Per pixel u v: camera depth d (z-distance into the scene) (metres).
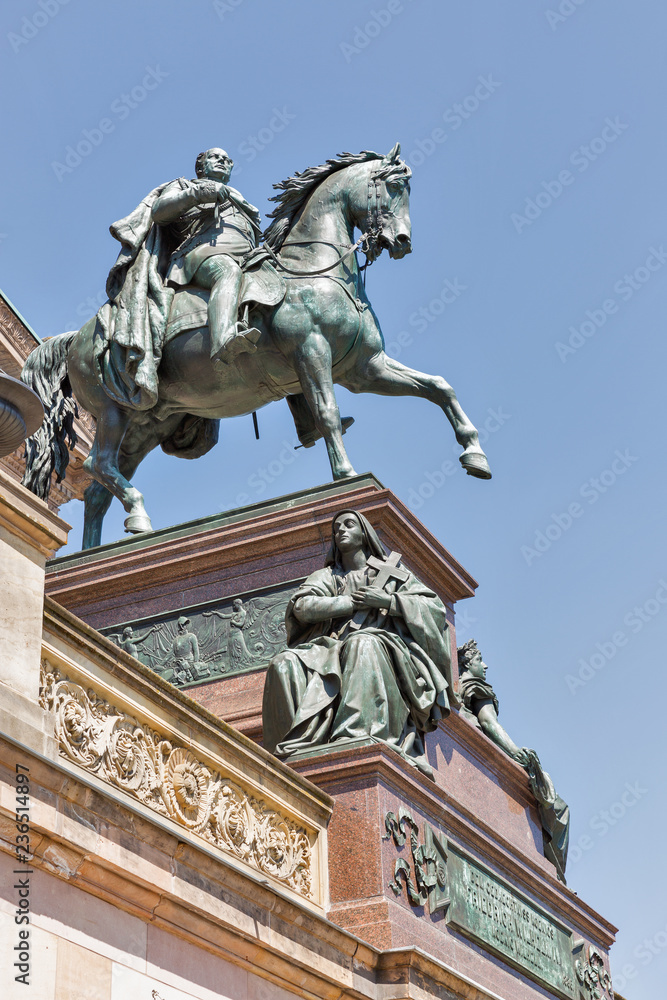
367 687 14.51
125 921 10.13
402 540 16.92
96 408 18.64
